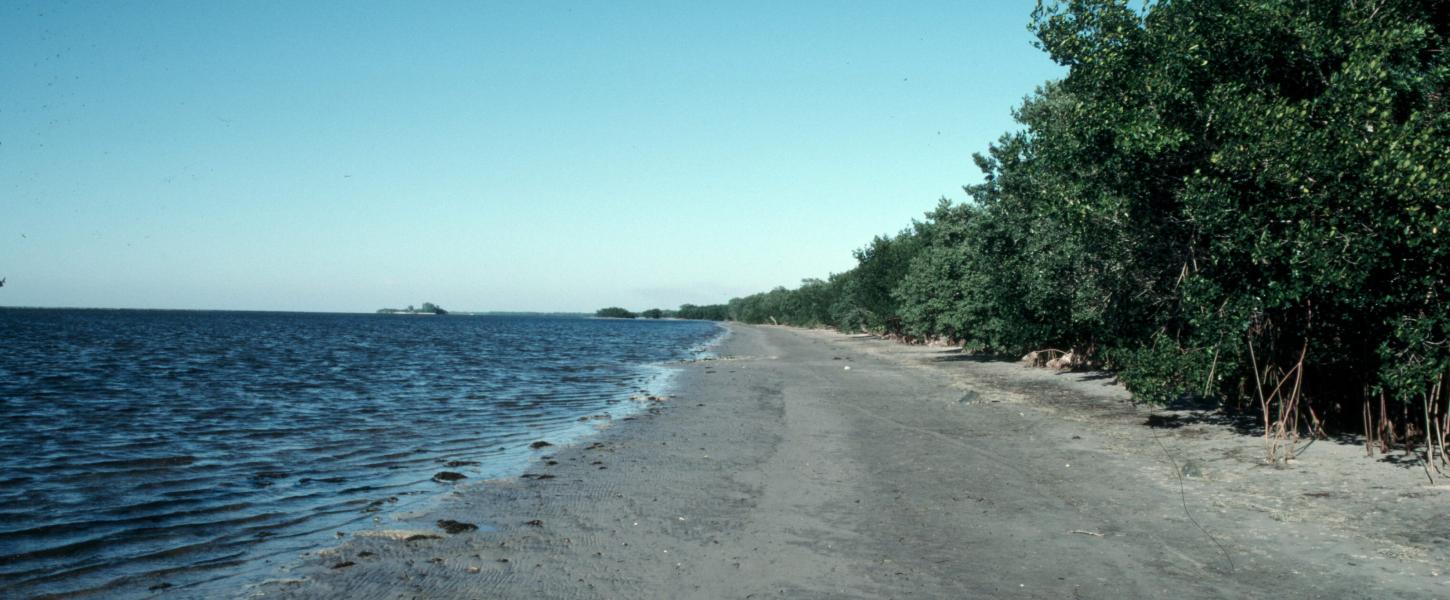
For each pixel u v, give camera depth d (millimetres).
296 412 20203
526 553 7879
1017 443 13570
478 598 6664
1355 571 6754
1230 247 11000
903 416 17469
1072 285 20062
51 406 21375
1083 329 25453
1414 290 9789
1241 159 10617
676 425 16922
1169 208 13695
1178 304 15039
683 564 7445
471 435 16109
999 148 25016
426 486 11164
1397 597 6176
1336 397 13094
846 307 75188
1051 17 13859
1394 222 9227
